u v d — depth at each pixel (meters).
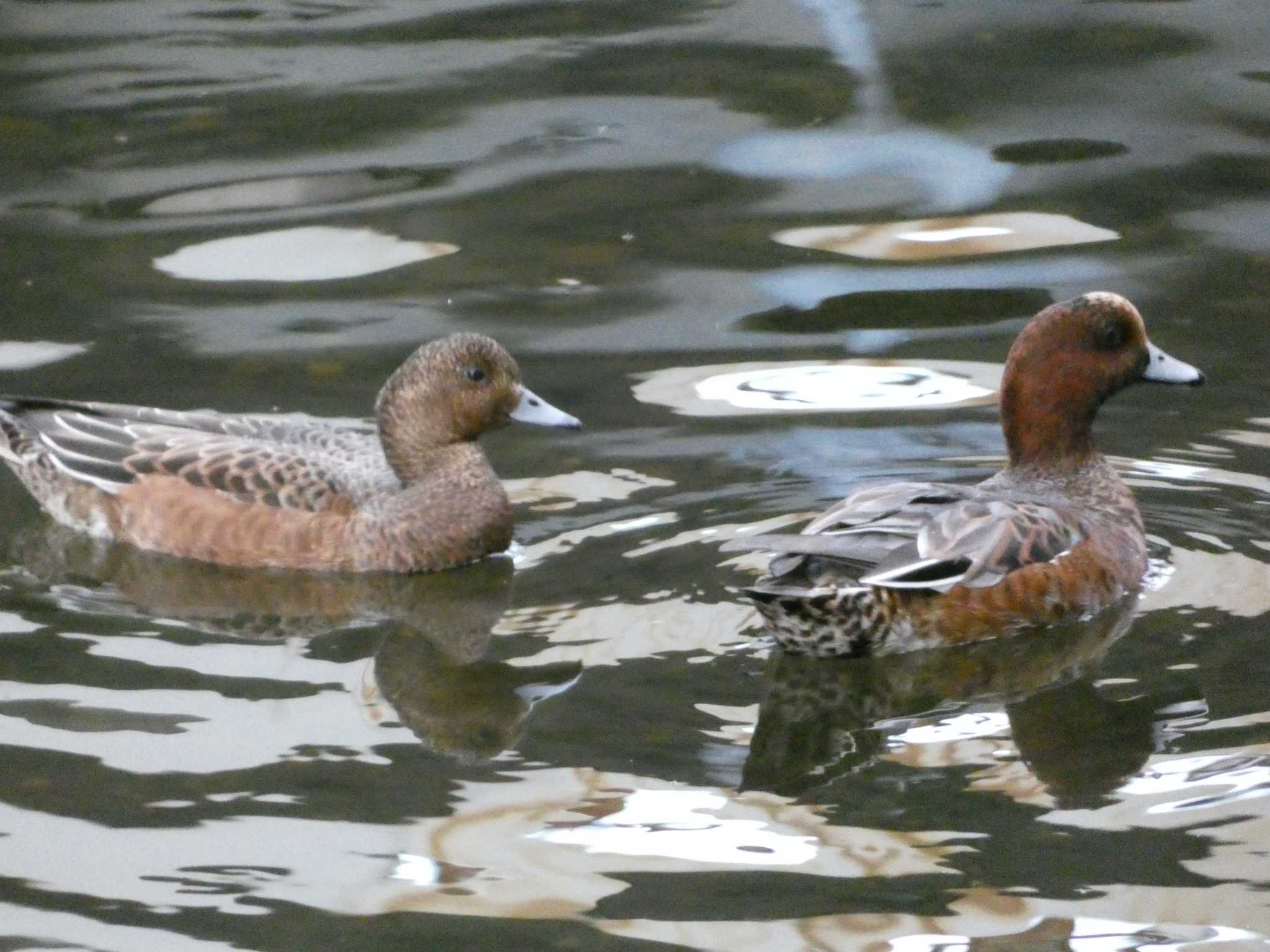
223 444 13.12
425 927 8.48
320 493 12.80
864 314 15.61
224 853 9.06
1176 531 12.42
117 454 13.20
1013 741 9.97
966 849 8.95
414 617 11.81
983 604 11.05
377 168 18.31
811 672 10.85
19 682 10.80
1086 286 15.86
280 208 17.61
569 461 13.62
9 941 8.42
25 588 12.28
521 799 9.49
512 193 17.80
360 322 15.60
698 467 13.40
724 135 18.70
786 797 9.45
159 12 22.38
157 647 11.34
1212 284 15.77
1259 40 20.09
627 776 9.71
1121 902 8.48
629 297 15.95
